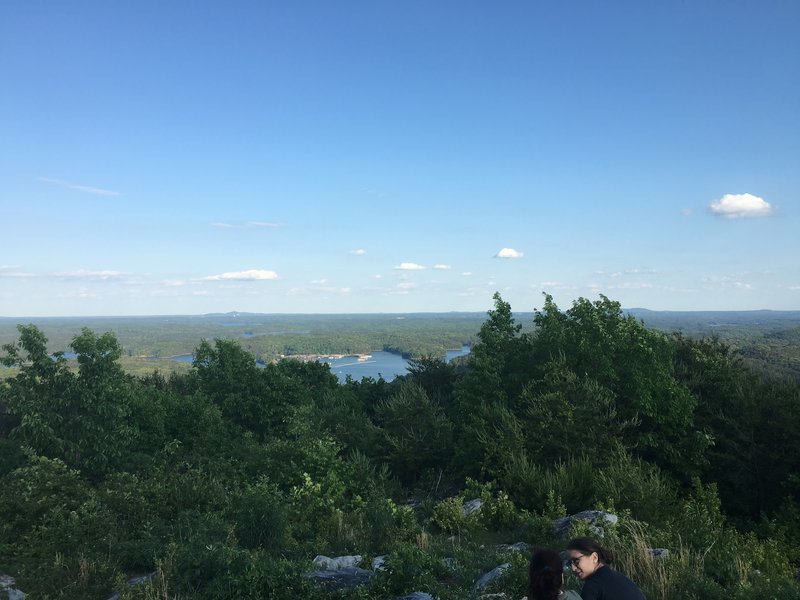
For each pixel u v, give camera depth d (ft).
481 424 63.77
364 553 34.35
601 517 36.32
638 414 68.54
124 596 25.31
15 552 34.91
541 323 80.74
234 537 34.24
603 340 70.23
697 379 75.36
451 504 44.98
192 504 42.93
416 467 69.46
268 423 91.86
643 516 41.09
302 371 121.29
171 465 63.57
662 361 72.49
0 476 52.65
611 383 69.41
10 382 61.05
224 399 93.15
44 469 43.37
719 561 26.63
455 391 78.59
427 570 26.32
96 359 62.95
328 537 40.63
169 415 77.61
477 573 27.91
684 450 65.92
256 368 97.81
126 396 64.34
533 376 75.61
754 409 66.03
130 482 44.52
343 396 104.17
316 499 48.47
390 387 115.03
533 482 47.83
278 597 23.91
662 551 27.09
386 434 72.43
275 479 56.75
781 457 63.21
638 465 53.42
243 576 24.30
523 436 59.00
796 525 50.39
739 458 65.41
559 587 12.02
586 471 48.98
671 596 22.35
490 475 58.34
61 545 34.01
